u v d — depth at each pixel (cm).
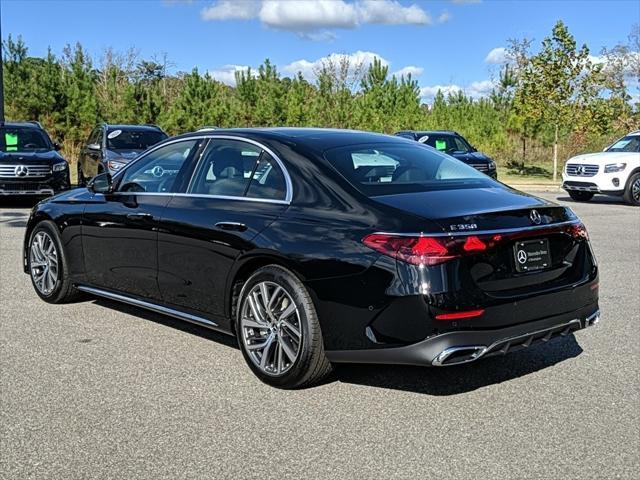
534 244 438
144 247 552
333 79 3731
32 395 441
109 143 1703
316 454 363
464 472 345
